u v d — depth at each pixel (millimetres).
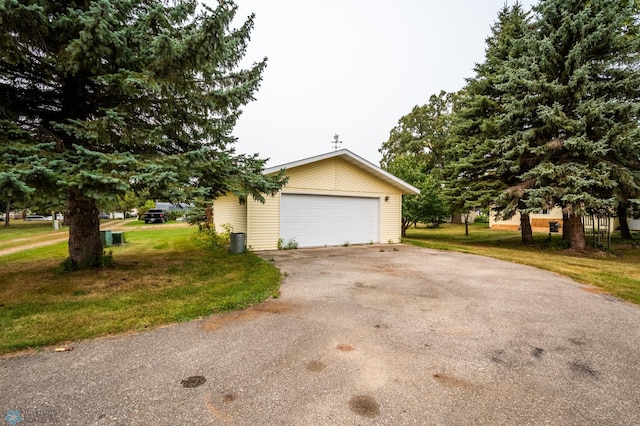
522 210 10570
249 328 3416
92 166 4297
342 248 10859
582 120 9562
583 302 4555
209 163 5492
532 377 2498
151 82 4496
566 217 11758
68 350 2857
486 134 12906
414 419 1953
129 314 3715
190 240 12555
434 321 3715
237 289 4871
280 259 8234
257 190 6645
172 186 4664
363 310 4078
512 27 12859
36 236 14430
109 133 4770
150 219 28344
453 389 2301
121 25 4617
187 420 1915
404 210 15680
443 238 16219
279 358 2734
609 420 1981
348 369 2559
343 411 2020
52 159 4227
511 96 11211
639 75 9578
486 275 6367
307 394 2203
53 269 6230
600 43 10047
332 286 5332
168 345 2975
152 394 2182
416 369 2582
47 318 3539
